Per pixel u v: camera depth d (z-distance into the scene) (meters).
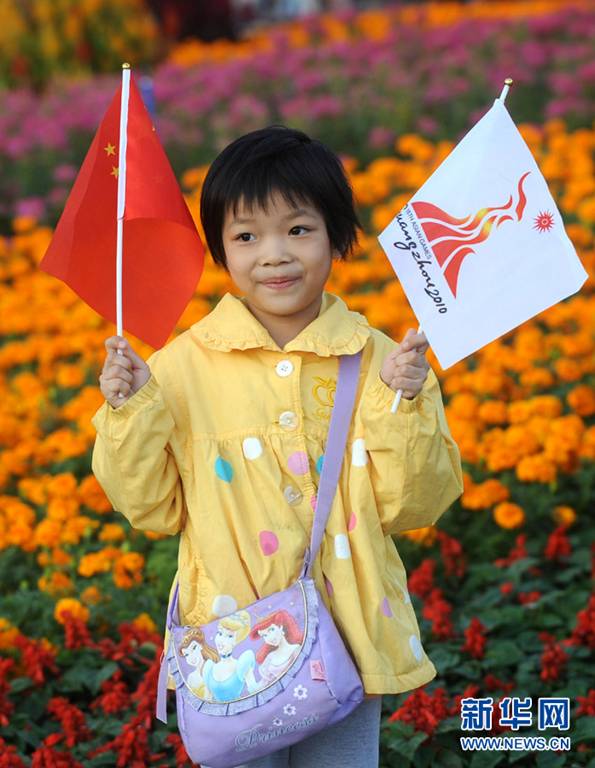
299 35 13.39
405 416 2.59
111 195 2.77
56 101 10.29
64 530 4.67
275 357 2.77
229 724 2.54
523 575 4.60
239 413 2.73
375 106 9.61
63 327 6.61
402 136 9.47
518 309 2.67
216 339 2.77
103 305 2.80
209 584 2.66
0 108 10.27
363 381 2.78
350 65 10.73
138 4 13.02
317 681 2.52
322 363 2.79
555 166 7.98
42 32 12.31
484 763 3.50
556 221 2.64
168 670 2.68
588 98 9.57
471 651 3.97
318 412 2.76
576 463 5.00
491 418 5.32
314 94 10.19
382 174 8.19
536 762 3.56
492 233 2.67
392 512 2.69
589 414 5.46
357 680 2.55
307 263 2.69
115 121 2.76
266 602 2.59
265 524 2.66
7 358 6.36
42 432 5.82
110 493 2.70
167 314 2.84
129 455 2.60
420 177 8.09
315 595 2.58
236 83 10.38
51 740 3.51
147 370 2.62
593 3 12.12
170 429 2.64
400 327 6.32
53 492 4.89
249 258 2.70
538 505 4.90
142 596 4.36
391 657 2.66
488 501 4.70
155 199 2.73
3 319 6.86
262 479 2.68
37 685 3.91
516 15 12.14
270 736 2.55
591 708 3.62
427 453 2.62
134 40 12.72
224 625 2.59
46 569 4.50
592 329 6.14
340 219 2.74
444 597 4.51
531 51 10.31
